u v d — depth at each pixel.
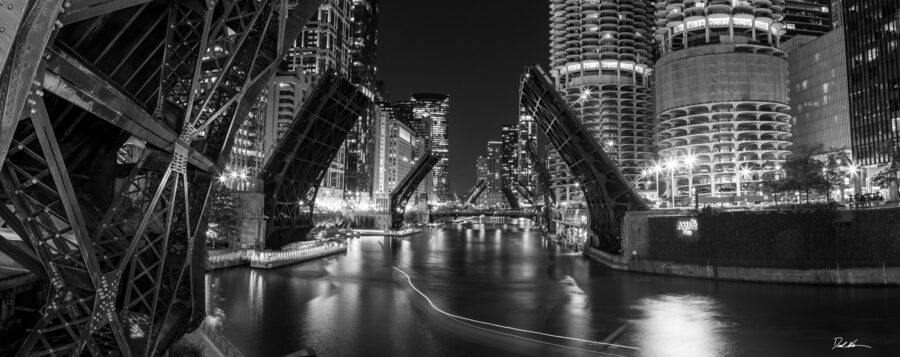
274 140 161.25
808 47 138.38
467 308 45.09
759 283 56.38
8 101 5.09
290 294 51.22
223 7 9.11
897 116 99.94
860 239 56.22
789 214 59.53
